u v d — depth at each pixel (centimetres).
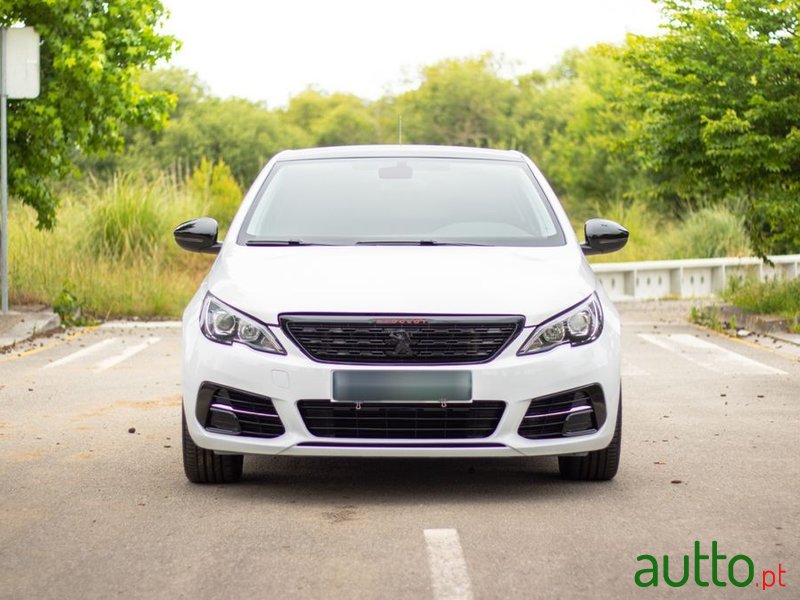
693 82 1666
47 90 1588
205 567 470
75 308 1716
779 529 528
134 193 2253
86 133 1611
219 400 589
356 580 450
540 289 598
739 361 1255
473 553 487
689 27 1716
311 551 492
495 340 578
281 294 590
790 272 2688
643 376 1124
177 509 572
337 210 693
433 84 8619
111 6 1597
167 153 6856
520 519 548
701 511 563
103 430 809
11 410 898
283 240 669
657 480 639
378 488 622
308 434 573
